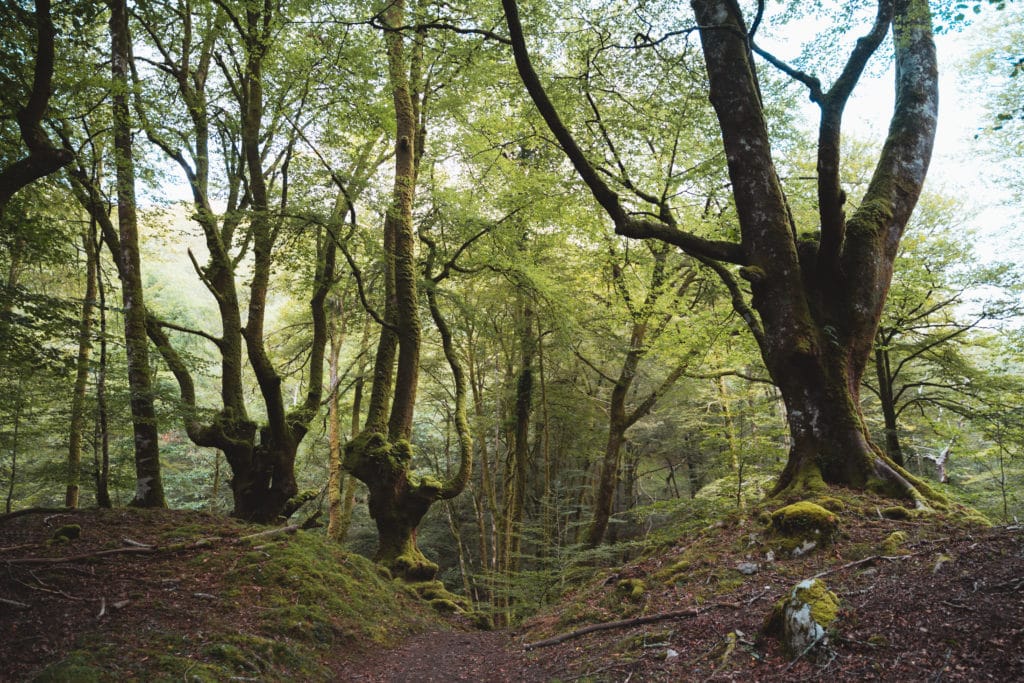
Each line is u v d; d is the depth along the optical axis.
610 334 17.31
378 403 13.24
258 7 10.11
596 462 23.77
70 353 9.11
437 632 9.38
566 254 16.81
